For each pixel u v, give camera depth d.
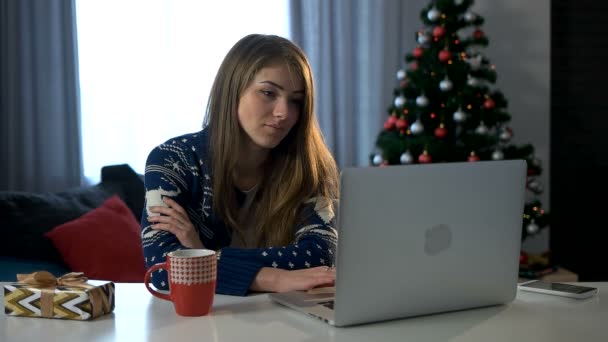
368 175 1.02
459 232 1.12
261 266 1.36
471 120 3.30
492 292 1.20
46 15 3.51
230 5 3.64
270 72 1.55
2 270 2.33
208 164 1.63
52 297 1.12
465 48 3.37
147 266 1.45
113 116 3.60
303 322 1.11
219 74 1.63
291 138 1.66
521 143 4.05
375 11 3.79
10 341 1.01
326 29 3.71
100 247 2.60
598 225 4.21
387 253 1.06
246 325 1.09
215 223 1.66
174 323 1.10
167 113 3.62
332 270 1.38
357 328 1.08
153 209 1.51
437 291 1.13
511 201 1.18
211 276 1.15
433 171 1.08
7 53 3.51
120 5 3.56
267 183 1.68
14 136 3.55
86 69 3.57
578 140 4.18
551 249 4.23
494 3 3.98
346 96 3.79
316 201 1.65
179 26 3.61
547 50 4.02
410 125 3.36
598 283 1.44
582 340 1.02
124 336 1.03
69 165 3.59
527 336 1.04
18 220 2.56
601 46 4.16
